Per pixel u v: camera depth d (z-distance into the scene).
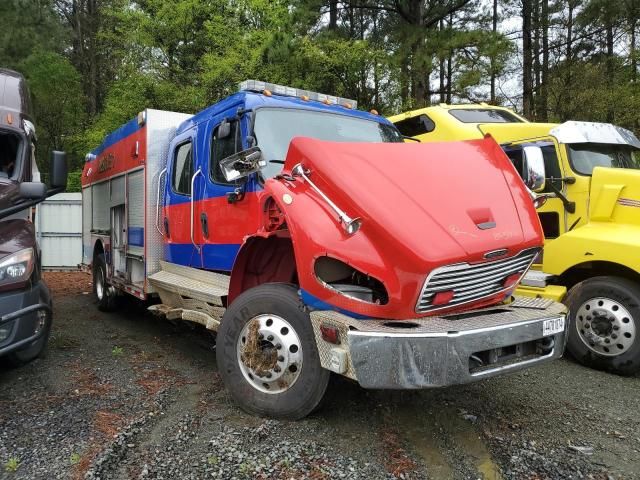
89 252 9.65
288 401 3.84
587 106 19.22
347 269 3.72
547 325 3.73
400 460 3.47
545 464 3.48
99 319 8.05
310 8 15.79
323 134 5.04
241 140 4.76
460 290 3.62
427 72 15.24
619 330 5.39
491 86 21.64
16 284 4.58
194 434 3.78
